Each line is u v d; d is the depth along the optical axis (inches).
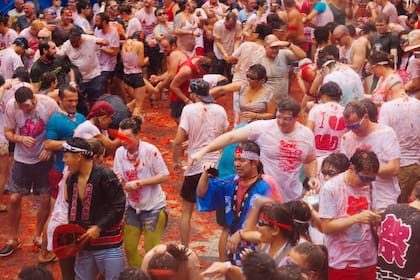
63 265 270.2
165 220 294.2
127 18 635.5
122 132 282.8
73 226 249.9
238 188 253.0
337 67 370.3
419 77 392.2
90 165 252.1
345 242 238.7
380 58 350.9
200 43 633.0
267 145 280.2
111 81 577.6
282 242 207.8
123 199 256.5
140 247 340.8
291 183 283.3
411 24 641.0
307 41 633.0
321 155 323.9
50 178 324.8
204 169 261.3
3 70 456.8
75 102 324.8
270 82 416.5
